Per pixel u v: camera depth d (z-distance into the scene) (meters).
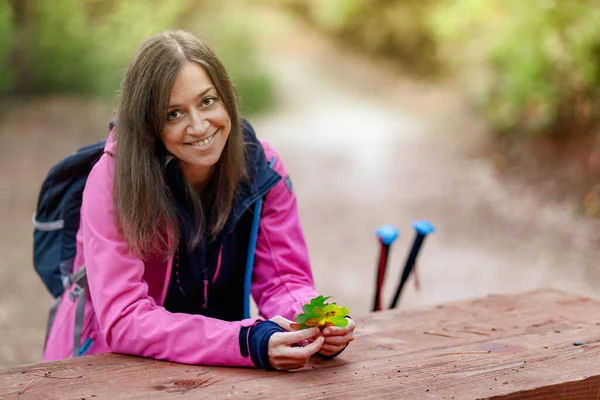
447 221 8.14
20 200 8.58
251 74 16.64
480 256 6.91
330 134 13.55
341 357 2.08
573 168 8.77
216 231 2.30
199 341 2.02
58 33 14.80
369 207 8.77
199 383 1.89
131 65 2.15
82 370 1.98
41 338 5.03
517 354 2.10
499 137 10.70
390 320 2.44
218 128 2.18
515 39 10.23
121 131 2.16
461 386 1.86
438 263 6.72
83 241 2.22
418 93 17.92
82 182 2.43
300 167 10.95
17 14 14.89
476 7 11.78
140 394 1.81
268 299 2.42
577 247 7.04
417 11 20.41
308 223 8.14
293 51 22.44
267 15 25.28
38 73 14.23
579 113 9.15
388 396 1.80
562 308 2.58
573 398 1.92
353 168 10.84
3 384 1.87
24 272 6.34
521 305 2.62
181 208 2.27
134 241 2.13
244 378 1.93
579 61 8.98
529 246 7.19
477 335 2.28
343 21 23.02
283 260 2.43
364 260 6.90
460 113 13.02
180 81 2.08
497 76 11.16
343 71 20.69
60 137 11.62
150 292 2.35
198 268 2.33
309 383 1.89
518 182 9.29
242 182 2.35
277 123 14.88
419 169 10.55
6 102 13.28
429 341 2.22
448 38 13.71
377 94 18.36
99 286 2.13
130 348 2.09
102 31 15.35
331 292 6.03
